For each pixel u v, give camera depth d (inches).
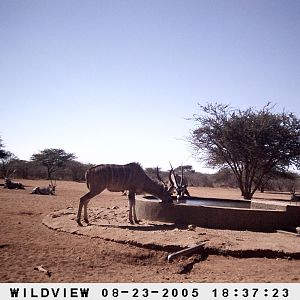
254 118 1042.1
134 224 454.9
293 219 462.0
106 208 628.7
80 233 397.1
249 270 307.1
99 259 323.9
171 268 318.7
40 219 503.8
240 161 1058.7
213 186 2337.6
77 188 1400.1
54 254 324.5
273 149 1021.8
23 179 2126.0
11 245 343.9
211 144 1091.3
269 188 2148.1
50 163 2348.7
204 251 347.6
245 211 448.8
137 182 467.8
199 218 459.2
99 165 456.1
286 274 297.9
